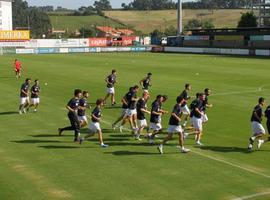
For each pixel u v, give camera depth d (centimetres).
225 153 1927
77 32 17512
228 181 1565
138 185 1524
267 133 2248
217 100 3328
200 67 6125
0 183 1545
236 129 2398
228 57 8256
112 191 1470
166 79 4703
